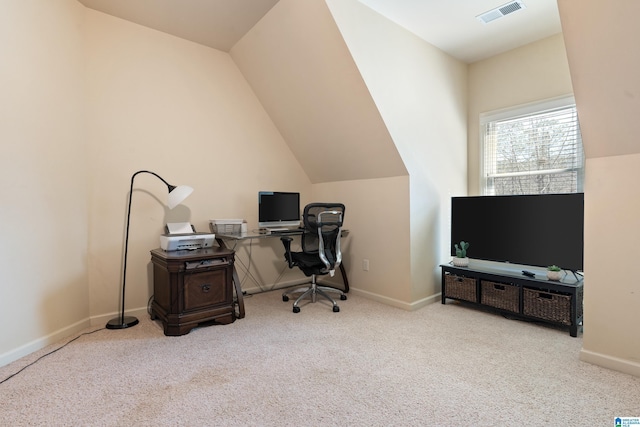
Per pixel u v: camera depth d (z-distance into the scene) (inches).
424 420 60.3
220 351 89.6
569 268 108.7
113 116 113.7
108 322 109.2
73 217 102.4
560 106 124.0
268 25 115.9
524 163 135.9
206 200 135.3
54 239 95.7
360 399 67.0
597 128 76.3
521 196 119.1
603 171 79.5
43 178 92.2
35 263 89.8
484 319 114.7
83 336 99.9
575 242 107.6
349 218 149.7
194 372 78.2
